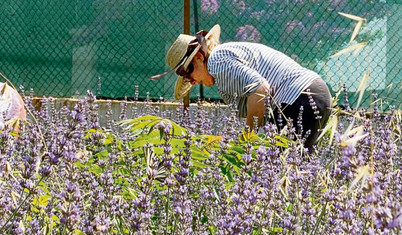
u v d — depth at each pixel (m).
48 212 5.29
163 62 16.27
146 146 4.81
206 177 6.49
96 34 16.78
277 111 9.74
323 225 5.20
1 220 4.65
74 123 4.27
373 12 14.61
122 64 16.53
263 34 15.36
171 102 15.55
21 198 4.93
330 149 8.33
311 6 14.99
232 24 15.48
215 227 5.43
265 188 4.75
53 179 5.57
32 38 17.34
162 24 16.30
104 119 14.48
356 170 3.34
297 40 15.14
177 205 4.79
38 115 10.12
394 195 4.85
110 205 5.14
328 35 14.96
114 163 6.80
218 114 11.95
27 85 17.55
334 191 4.52
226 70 9.87
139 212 4.39
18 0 17.59
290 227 4.82
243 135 7.49
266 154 5.08
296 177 4.87
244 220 4.26
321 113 9.74
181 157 5.39
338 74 14.68
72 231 4.18
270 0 15.27
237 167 6.74
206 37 10.80
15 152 6.92
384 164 4.66
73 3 16.89
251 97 9.59
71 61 17.03
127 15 16.50
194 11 15.18
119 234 5.26
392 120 5.44
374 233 3.32
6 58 17.64
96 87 16.73
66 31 16.98
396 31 14.39
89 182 6.03
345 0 14.81
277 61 10.05
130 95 16.48
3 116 7.49
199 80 11.05
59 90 17.16
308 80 9.83
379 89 14.34
